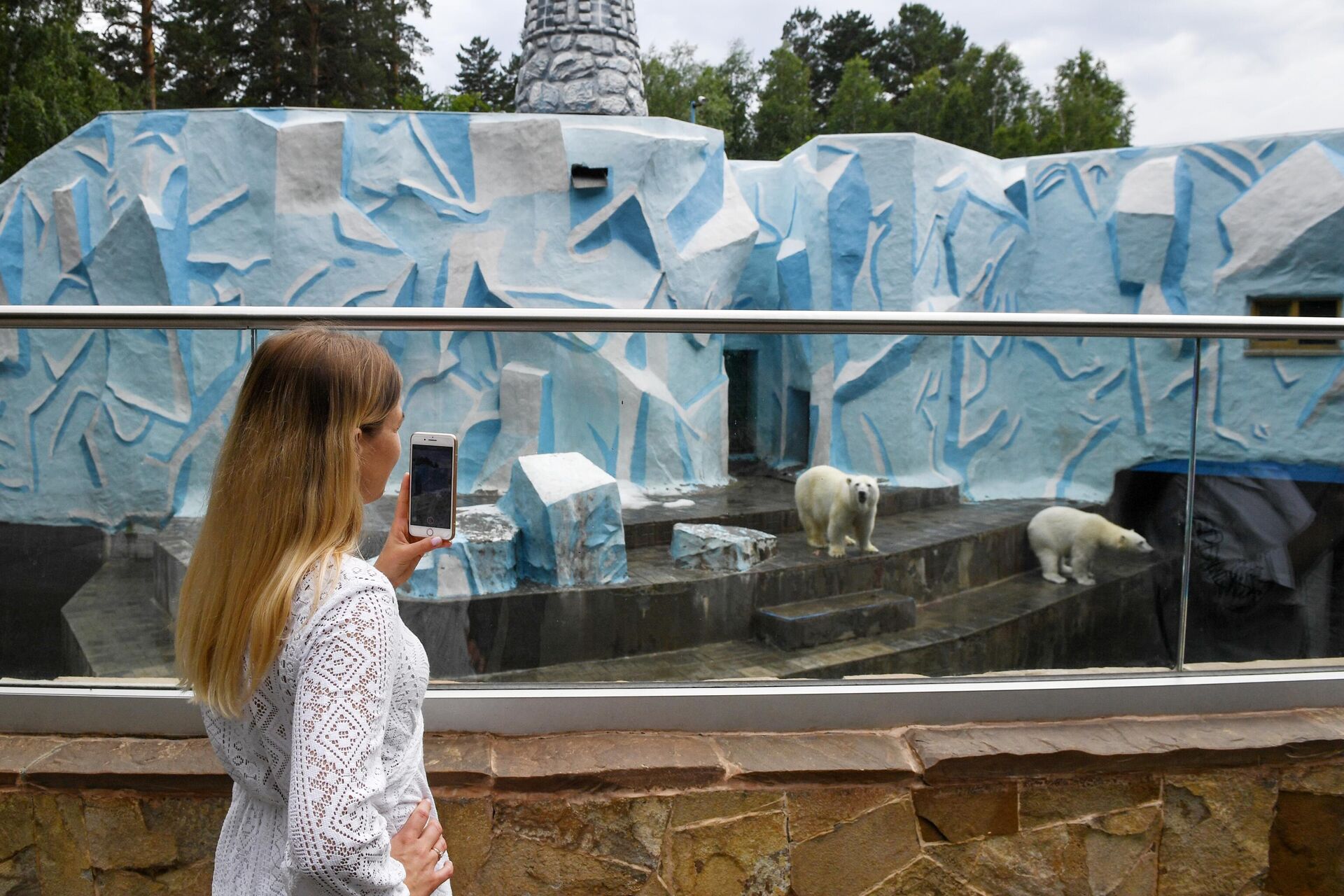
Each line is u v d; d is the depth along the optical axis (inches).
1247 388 79.8
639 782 68.6
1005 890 72.6
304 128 322.0
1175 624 82.5
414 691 38.7
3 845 69.2
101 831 68.9
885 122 1601.9
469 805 67.6
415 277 331.3
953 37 1998.0
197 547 37.3
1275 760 74.2
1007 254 410.9
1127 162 395.5
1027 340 78.8
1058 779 72.4
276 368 36.7
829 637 78.8
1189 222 381.7
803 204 397.1
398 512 51.9
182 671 36.7
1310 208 350.0
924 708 76.5
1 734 73.4
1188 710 78.9
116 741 72.2
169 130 334.3
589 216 333.1
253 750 36.1
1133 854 73.7
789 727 75.5
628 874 69.0
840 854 70.4
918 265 378.6
